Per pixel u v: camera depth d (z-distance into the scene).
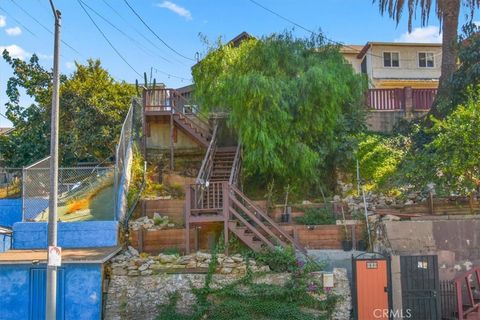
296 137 16.56
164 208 16.31
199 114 19.95
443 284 12.94
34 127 26.33
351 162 18.27
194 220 13.82
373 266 12.59
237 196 16.53
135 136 20.50
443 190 14.88
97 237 14.72
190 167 19.59
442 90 19.89
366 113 19.27
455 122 14.59
